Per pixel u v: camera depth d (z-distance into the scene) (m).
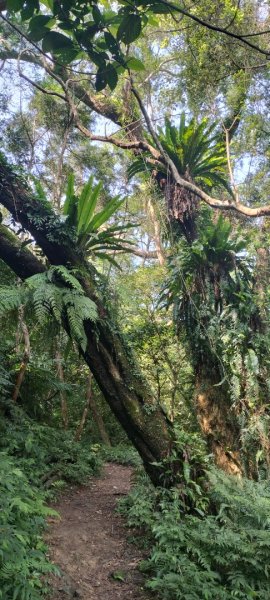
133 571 3.90
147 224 9.67
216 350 6.07
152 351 7.29
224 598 3.28
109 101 8.31
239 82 5.36
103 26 2.06
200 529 3.90
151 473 4.79
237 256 6.39
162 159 6.44
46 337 5.62
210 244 6.25
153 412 4.85
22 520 3.68
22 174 4.84
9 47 6.76
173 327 6.86
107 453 9.28
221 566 3.72
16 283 5.97
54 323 5.20
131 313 7.05
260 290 6.24
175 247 6.66
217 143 6.77
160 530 3.88
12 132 8.41
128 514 4.88
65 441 7.31
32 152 8.35
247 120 5.84
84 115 9.60
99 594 3.55
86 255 5.14
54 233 4.82
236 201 4.70
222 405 6.05
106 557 4.10
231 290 6.27
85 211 4.82
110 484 6.79
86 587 3.60
